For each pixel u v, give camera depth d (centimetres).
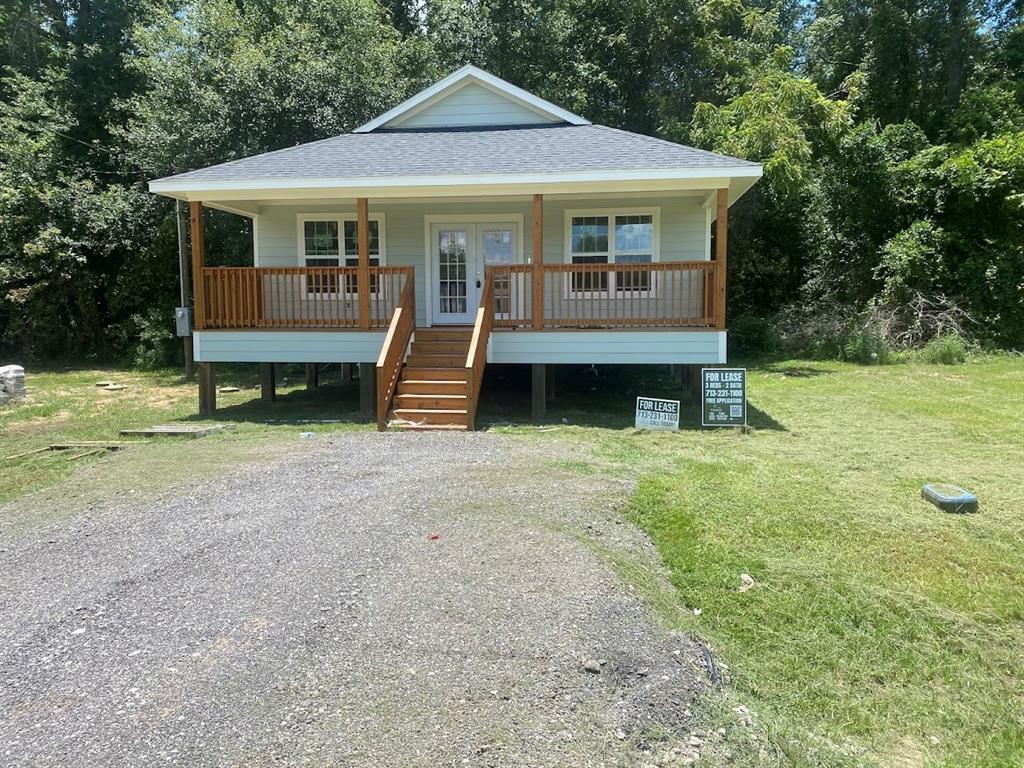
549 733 287
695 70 1975
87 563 460
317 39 1803
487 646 346
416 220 1247
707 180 950
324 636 357
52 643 356
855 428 890
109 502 595
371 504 562
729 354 1747
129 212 1877
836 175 1850
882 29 2061
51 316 1945
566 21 2002
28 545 498
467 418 895
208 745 276
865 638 382
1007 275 1659
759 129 1561
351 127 1750
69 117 1964
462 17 1988
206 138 1645
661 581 441
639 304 988
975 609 410
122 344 1962
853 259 1888
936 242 1709
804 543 495
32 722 292
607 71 2033
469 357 902
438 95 1307
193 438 879
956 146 1812
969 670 359
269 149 1717
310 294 1267
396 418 927
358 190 998
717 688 334
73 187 1841
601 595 400
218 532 507
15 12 2092
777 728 308
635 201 1196
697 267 976
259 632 362
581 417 1002
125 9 2123
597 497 576
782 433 862
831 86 2231
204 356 1063
